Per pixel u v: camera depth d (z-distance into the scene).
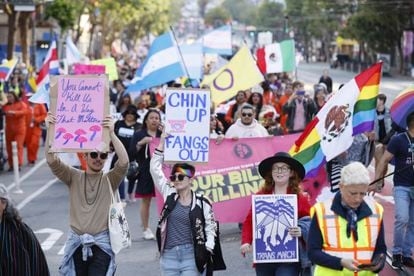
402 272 22.64
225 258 25.33
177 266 17.44
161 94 60.59
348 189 13.66
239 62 42.09
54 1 109.50
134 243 27.73
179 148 19.38
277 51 61.12
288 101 46.88
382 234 14.05
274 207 17.28
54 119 17.73
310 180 24.28
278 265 17.42
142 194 27.94
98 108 17.72
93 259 17.44
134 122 33.41
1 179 43.72
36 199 37.28
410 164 22.17
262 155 25.22
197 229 17.30
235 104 42.59
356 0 192.75
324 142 21.50
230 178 25.03
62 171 17.73
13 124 46.31
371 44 171.00
